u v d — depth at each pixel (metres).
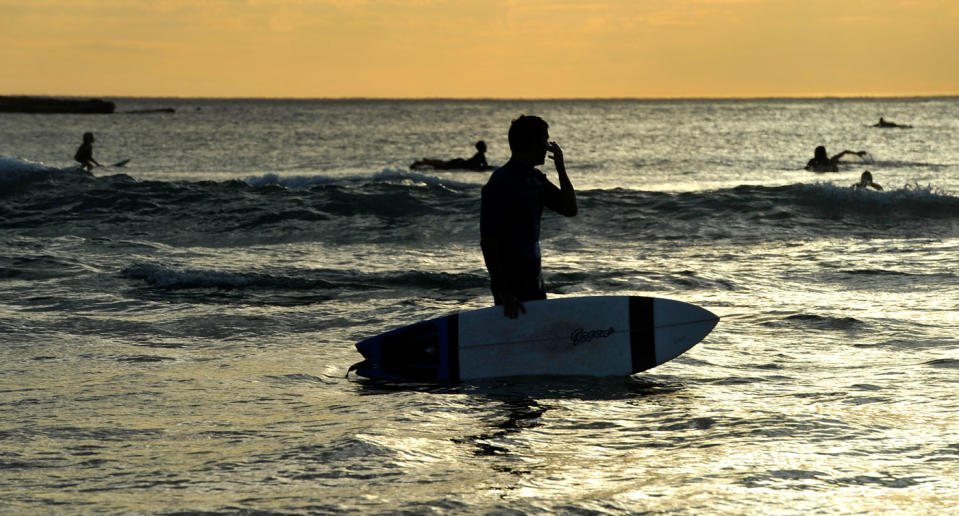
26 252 36.62
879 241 41.03
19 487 10.20
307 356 19.17
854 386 15.40
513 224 16.67
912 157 139.00
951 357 17.70
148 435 12.67
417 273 30.53
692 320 17.08
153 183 60.09
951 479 10.05
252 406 14.59
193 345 20.47
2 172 60.00
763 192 53.25
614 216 49.12
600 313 17.14
